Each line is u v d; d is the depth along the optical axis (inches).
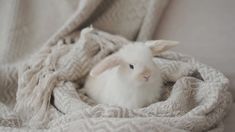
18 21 35.3
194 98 28.0
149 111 25.0
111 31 35.3
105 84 28.4
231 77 31.1
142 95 26.8
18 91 29.5
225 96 27.6
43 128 26.6
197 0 33.9
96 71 26.4
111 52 32.1
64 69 29.9
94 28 35.4
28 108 28.3
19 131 24.5
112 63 26.6
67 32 33.9
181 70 29.6
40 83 29.0
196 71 29.8
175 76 29.5
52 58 30.7
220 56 31.9
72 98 27.0
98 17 35.4
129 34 35.1
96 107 24.5
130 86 26.5
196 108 25.6
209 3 33.6
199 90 28.0
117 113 24.1
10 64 33.6
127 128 22.0
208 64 32.0
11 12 35.1
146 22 34.2
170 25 34.1
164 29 34.3
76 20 33.8
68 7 35.4
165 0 34.1
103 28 35.4
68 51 31.9
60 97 27.5
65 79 29.8
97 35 32.8
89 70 31.0
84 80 31.3
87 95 29.8
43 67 30.6
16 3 35.1
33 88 29.3
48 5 35.6
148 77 25.9
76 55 30.7
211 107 25.7
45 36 35.6
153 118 23.8
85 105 25.9
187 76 29.4
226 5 33.2
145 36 34.3
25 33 35.5
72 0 35.4
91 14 35.4
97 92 28.6
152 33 34.5
